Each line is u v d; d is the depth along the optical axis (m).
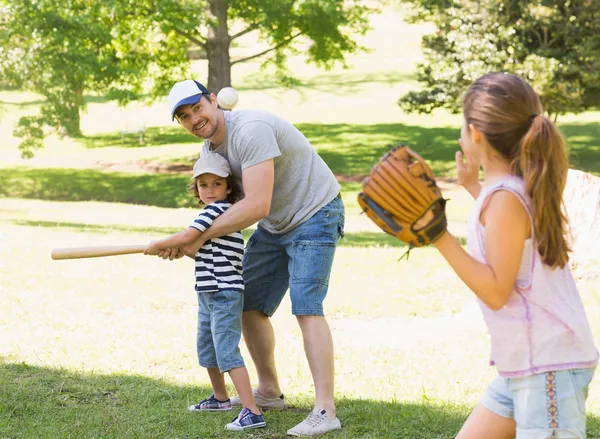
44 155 30.66
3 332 5.94
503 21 23.44
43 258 8.82
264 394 4.45
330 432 4.01
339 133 32.97
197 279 4.12
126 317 6.56
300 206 4.13
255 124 3.99
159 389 4.66
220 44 25.33
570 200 8.33
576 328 2.36
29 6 22.34
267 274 4.36
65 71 22.42
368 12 27.67
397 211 2.30
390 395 4.64
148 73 27.02
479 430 2.54
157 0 22.91
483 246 2.37
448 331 6.50
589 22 23.31
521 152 2.33
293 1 24.73
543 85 22.77
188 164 28.83
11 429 3.96
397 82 42.06
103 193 24.88
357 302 7.39
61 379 4.80
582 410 2.37
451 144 30.47
